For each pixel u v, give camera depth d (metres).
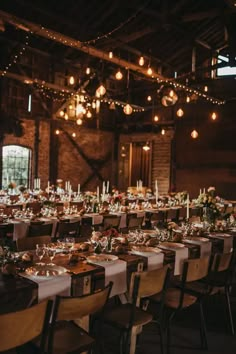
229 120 14.03
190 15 9.60
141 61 8.59
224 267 3.95
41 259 3.60
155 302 3.60
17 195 9.73
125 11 10.92
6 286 2.80
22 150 13.33
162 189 15.65
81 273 3.18
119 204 8.87
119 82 15.87
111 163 16.53
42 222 6.27
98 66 13.70
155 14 9.52
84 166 15.36
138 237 4.71
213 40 13.04
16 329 2.15
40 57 13.42
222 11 9.20
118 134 16.61
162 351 3.29
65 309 2.45
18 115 12.84
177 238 4.74
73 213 7.50
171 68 13.33
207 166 14.52
